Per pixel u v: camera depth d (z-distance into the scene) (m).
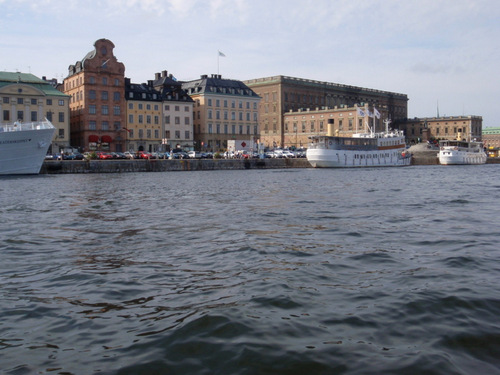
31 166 61.31
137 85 117.12
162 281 11.88
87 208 27.92
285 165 95.38
